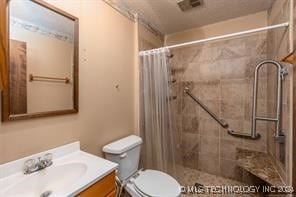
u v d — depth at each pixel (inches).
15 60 38.1
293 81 47.1
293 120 47.2
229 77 85.0
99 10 59.7
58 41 46.9
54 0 45.8
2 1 29.9
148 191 51.8
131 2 70.3
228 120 85.9
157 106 77.0
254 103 70.9
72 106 50.6
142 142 73.6
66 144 49.0
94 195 37.0
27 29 40.5
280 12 59.9
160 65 75.7
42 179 39.1
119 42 69.2
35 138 41.9
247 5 73.5
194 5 73.3
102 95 61.2
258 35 78.7
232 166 85.5
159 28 95.4
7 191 33.1
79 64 52.5
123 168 58.1
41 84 43.2
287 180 51.7
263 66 77.2
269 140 73.9
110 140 64.8
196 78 93.9
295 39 45.4
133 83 78.0
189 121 96.7
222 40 86.7
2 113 36.0
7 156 36.9
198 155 94.9
